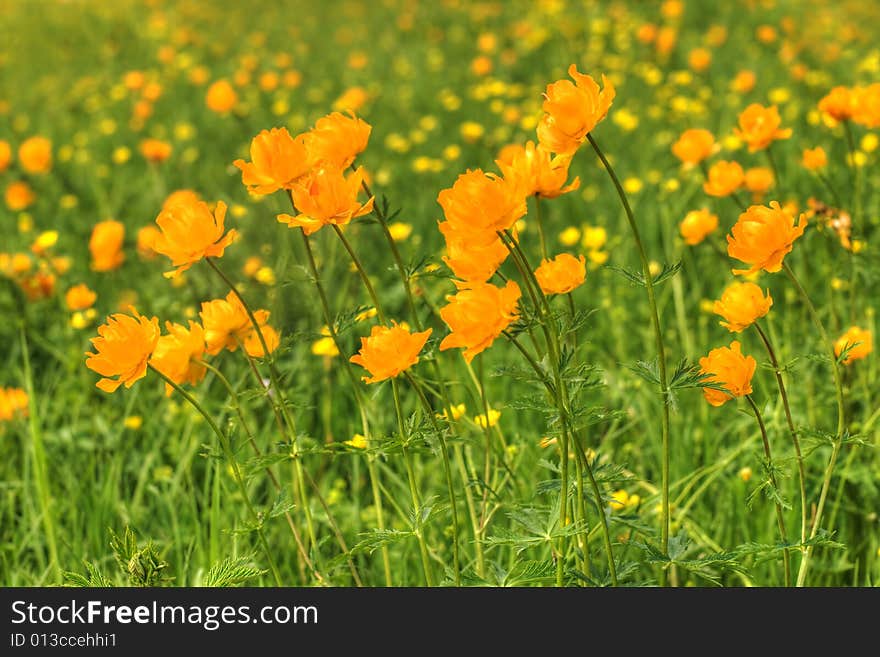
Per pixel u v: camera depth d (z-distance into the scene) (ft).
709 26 23.53
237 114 15.71
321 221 7.61
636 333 9.66
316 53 25.68
